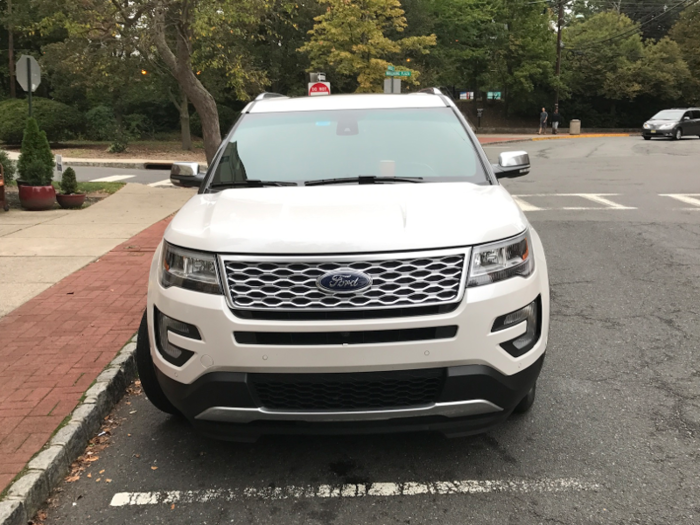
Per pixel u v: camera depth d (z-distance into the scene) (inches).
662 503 119.0
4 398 159.0
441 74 1577.3
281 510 120.5
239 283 116.4
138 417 161.0
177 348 123.4
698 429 146.4
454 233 118.6
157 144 1285.7
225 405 118.3
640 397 162.9
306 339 114.7
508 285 120.7
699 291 245.9
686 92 2049.7
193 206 143.9
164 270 128.3
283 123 177.8
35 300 240.7
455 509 119.0
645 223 374.0
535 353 127.2
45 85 1557.6
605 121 2074.3
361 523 115.9
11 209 456.4
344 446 143.3
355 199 135.9
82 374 173.3
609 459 134.7
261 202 136.9
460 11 1659.7
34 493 121.5
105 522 118.7
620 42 2031.3
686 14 2190.0
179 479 132.1
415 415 117.7
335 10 1035.9
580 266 285.3
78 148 1131.3
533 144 1233.4
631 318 219.6
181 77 586.2
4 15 1305.4
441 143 168.7
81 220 414.6
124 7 562.3
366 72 1042.1
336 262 114.7
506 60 1780.3
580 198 479.8
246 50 1173.1
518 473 130.2
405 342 114.2
